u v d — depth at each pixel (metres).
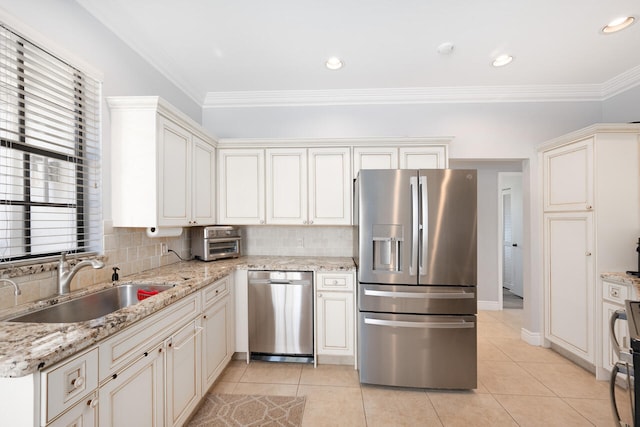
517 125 2.85
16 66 1.29
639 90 2.48
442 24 1.90
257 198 2.76
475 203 2.05
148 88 2.18
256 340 2.45
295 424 1.73
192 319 1.70
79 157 1.61
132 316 1.15
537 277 2.84
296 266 2.39
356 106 2.93
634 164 2.17
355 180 2.57
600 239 2.17
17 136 1.32
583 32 1.98
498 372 2.32
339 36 2.03
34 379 0.80
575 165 2.38
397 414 1.82
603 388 2.09
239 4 1.71
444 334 2.05
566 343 2.47
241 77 2.61
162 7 1.73
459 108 2.88
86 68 1.62
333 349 2.38
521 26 1.92
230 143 2.75
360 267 2.14
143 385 1.25
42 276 1.39
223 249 2.80
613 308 2.06
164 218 1.90
